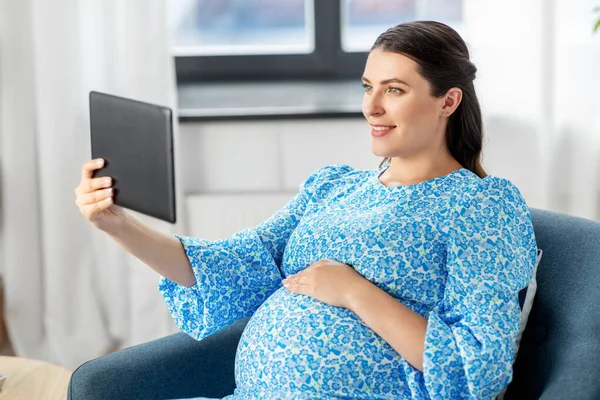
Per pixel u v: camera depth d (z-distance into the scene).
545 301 1.95
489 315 1.71
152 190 1.69
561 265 1.96
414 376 1.72
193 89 3.61
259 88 3.62
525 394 1.94
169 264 2.00
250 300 2.09
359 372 1.77
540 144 3.15
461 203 1.85
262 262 2.08
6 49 3.13
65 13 3.11
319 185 2.14
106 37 3.17
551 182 3.22
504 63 3.14
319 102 3.35
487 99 3.18
